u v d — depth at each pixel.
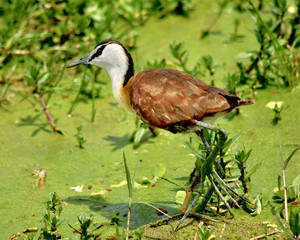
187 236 7.23
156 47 14.40
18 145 10.73
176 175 9.17
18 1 14.23
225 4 15.05
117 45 9.22
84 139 10.82
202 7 16.48
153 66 11.15
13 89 12.80
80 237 7.12
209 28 14.97
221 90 7.49
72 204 8.59
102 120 11.57
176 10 16.27
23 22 13.91
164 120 7.69
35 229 7.88
